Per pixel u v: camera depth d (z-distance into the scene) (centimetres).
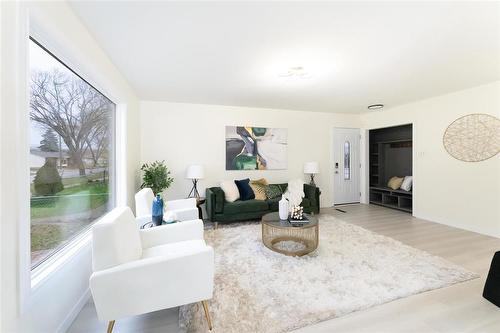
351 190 577
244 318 168
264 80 318
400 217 451
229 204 393
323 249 291
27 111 120
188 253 150
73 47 168
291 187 463
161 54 239
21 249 115
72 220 203
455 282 215
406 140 530
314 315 171
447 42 217
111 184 307
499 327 159
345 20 182
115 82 269
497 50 233
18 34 113
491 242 317
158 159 428
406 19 181
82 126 224
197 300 153
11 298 111
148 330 160
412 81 326
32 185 148
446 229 375
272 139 498
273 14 174
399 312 175
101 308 136
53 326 147
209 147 455
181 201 319
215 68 276
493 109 339
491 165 346
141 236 202
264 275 228
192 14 174
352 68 277
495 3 162
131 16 176
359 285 210
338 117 557
